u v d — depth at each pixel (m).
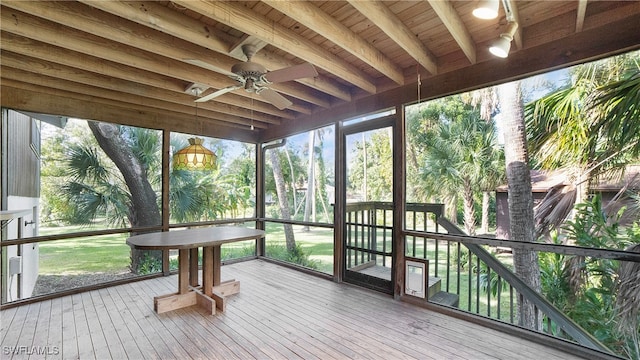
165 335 2.61
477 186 4.79
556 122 3.69
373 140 3.87
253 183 6.29
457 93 3.04
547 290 3.34
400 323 2.84
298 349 2.38
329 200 5.53
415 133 5.29
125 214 5.13
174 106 4.29
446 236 3.11
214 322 2.87
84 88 3.47
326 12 2.25
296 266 4.84
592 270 2.94
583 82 3.34
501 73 2.68
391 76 3.16
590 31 2.24
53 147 5.11
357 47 2.59
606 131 3.05
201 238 3.21
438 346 2.42
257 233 3.59
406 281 3.42
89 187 4.97
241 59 2.71
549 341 2.40
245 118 5.21
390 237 3.66
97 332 2.66
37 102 3.56
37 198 4.96
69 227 4.98
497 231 4.61
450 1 2.14
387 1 2.12
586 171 3.31
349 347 2.41
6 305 3.17
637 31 2.04
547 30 2.44
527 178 3.87
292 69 2.32
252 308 3.22
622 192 3.00
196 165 3.18
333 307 3.24
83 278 4.68
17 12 2.14
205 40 2.39
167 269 4.48
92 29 2.16
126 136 5.15
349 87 3.95
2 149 3.42
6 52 2.66
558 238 3.54
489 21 2.42
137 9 2.01
